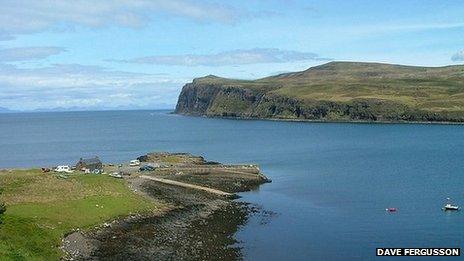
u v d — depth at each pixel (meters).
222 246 63.12
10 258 47.75
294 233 70.44
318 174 131.88
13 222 59.06
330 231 71.75
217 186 108.38
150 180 108.69
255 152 194.50
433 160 156.75
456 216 80.62
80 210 71.75
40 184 83.94
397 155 173.00
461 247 63.88
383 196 98.31
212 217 78.88
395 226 74.75
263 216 81.00
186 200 90.12
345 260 58.91
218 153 194.00
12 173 96.25
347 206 89.19
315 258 59.47
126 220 72.44
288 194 101.94
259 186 112.50
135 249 59.53
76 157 193.00
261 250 62.03
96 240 62.03
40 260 51.16
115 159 183.25
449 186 108.94
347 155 176.75
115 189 88.75
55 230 61.94
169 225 72.12
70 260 54.31
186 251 59.84
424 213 83.06
